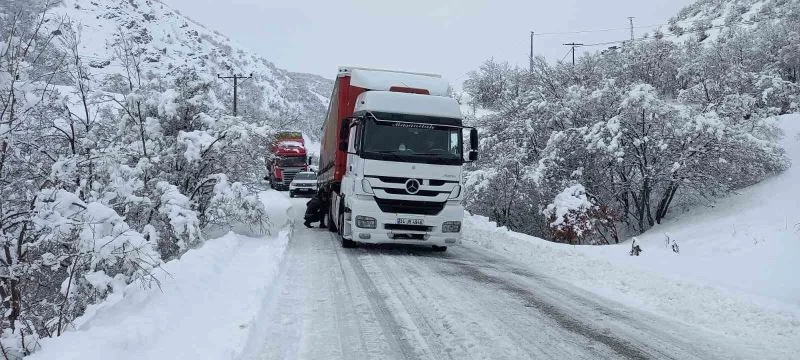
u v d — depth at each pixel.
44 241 6.88
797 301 7.81
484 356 5.30
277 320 6.37
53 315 7.18
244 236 12.64
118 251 6.81
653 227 18.11
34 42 7.13
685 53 28.70
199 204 12.55
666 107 17.17
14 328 6.11
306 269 9.66
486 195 21.73
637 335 6.22
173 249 10.70
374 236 11.20
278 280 8.55
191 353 4.81
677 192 19.31
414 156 11.21
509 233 15.84
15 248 6.89
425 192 11.25
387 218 11.12
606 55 27.56
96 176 9.47
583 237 17.09
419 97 11.60
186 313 6.10
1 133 6.72
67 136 9.24
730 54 28.42
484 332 6.12
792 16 32.22
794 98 23.69
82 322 5.69
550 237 18.52
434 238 11.35
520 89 26.45
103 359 4.27
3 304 6.77
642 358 5.40
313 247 12.34
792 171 16.88
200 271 7.71
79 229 6.84
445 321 6.52
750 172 17.16
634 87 17.86
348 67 13.53
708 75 23.41
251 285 7.53
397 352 5.35
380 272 9.63
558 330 6.31
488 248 13.85
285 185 36.75
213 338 5.27
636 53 26.06
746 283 9.16
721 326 6.64
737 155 16.67
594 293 8.58
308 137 73.31
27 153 7.79
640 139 17.56
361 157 11.17
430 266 10.48
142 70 12.20
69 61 8.69
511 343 5.75
